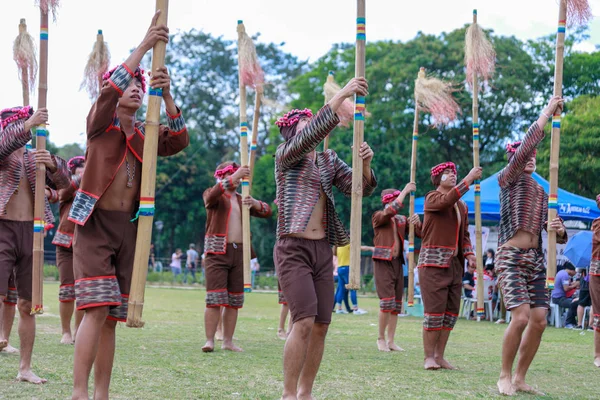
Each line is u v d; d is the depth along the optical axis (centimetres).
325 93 736
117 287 440
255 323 1259
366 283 2945
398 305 907
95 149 443
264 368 682
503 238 621
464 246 766
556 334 1231
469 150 3159
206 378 609
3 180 587
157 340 894
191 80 4978
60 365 656
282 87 3875
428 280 740
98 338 432
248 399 523
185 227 4450
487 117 3050
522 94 2909
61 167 617
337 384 604
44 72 543
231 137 4925
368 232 3347
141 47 423
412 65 3111
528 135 594
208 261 820
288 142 488
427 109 862
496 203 1597
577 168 2408
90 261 434
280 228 498
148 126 411
